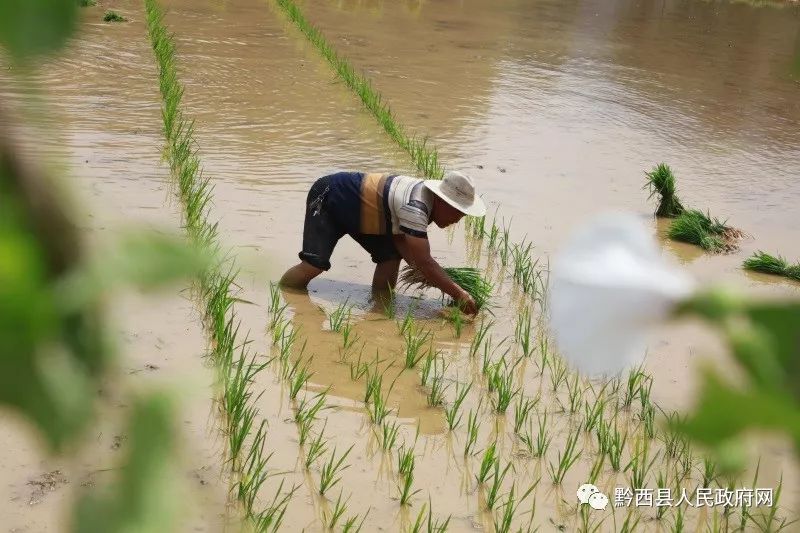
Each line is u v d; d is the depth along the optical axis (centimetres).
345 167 2622
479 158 2906
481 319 1788
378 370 1527
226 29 4356
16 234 66
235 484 1165
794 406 73
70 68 3200
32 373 65
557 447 1359
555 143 3189
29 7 66
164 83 3078
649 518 1207
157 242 70
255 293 1755
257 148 2677
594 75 4391
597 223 84
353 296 1816
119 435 70
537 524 1178
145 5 4553
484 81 4016
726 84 4497
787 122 3850
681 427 75
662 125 3594
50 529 1027
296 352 1555
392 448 1307
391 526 1141
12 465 1131
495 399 1477
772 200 2817
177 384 73
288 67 3775
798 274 2181
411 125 3189
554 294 83
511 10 6141
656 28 6047
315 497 1178
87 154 2384
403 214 1725
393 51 4400
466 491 1230
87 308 67
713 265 2242
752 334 77
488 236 2255
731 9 7325
